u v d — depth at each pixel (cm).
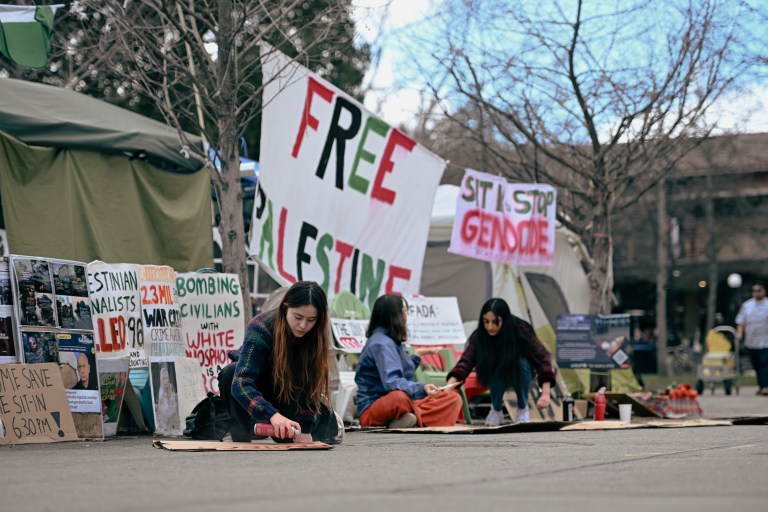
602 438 732
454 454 557
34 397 686
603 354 1220
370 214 1096
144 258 996
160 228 1013
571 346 1231
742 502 342
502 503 334
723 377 2044
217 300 852
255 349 576
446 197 1528
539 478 421
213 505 330
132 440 736
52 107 953
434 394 852
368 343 876
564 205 1608
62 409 700
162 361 795
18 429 671
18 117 899
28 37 874
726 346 2080
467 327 1460
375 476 425
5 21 866
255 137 1673
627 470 461
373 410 852
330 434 633
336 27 1053
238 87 939
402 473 439
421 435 780
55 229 912
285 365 579
